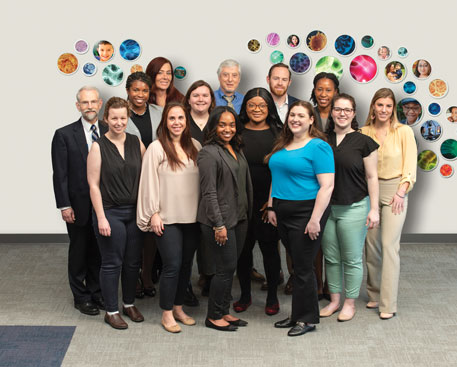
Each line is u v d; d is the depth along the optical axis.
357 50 5.73
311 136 3.95
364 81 5.77
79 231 4.34
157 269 5.02
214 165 3.86
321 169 3.83
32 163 5.88
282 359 3.76
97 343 3.95
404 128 4.28
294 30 5.70
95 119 4.25
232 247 3.99
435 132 5.87
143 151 4.17
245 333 4.11
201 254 4.46
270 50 5.71
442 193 5.98
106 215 4.05
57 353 3.81
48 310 4.44
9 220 5.96
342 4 5.68
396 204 4.26
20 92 5.76
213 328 4.16
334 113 4.12
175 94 4.90
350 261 4.27
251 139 4.23
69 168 4.25
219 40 5.70
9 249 5.81
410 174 4.25
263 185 4.26
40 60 5.71
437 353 3.85
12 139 5.83
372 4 5.68
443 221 6.03
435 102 5.84
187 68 5.73
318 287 4.72
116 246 4.08
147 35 5.68
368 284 4.54
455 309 4.50
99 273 4.50
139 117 4.60
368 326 4.22
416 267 5.40
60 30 5.67
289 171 3.90
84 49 5.69
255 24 5.69
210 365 3.69
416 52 5.76
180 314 4.25
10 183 5.90
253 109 4.16
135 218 4.12
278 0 5.66
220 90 4.94
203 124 4.53
